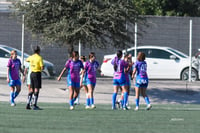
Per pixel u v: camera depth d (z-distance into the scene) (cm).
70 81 6178
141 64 6312
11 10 10631
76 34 8094
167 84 9469
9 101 7444
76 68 6169
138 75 6328
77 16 8050
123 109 6406
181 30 11444
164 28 11350
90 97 6456
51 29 8119
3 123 4681
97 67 6544
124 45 8581
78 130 4325
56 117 5272
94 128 4478
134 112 5991
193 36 11538
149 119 5266
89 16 8044
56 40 8106
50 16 8312
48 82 9319
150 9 13838
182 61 10025
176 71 10006
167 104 7794
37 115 5425
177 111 6216
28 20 8356
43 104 7044
